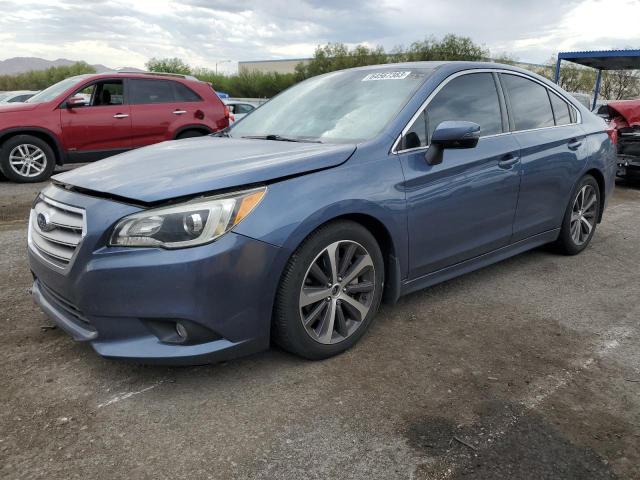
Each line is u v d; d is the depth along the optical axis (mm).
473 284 4043
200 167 2656
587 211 4801
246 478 1998
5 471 2020
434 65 3654
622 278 4238
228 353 2496
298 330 2668
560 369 2797
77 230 2498
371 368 2779
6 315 3375
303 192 2602
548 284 4070
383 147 3012
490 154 3568
